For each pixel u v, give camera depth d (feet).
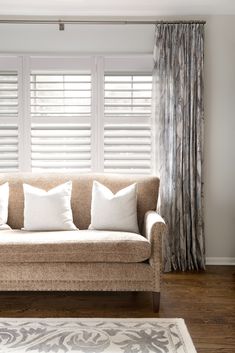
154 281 10.10
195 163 13.69
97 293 11.54
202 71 13.52
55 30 13.88
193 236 13.66
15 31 13.84
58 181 12.81
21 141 14.06
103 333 8.91
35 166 14.11
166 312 10.11
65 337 8.70
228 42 13.91
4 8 13.37
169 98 13.55
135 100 14.07
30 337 8.70
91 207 12.29
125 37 13.94
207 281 12.50
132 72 14.01
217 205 14.19
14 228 12.46
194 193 13.71
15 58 13.88
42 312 10.09
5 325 9.29
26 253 9.98
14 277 10.10
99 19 13.82
